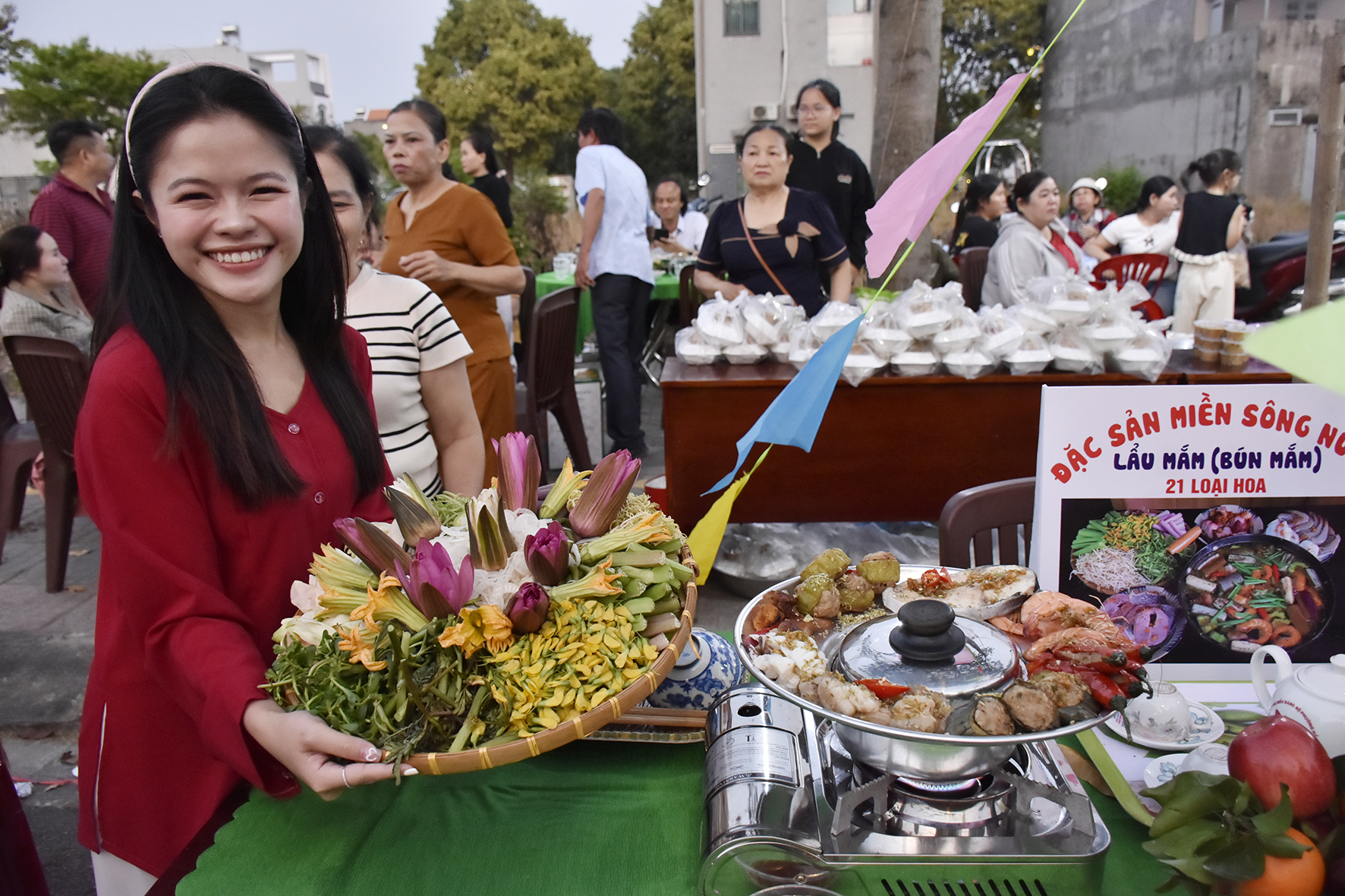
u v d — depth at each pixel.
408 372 1.79
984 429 2.78
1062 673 0.80
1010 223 4.04
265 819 1.03
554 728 0.85
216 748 0.95
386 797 1.07
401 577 0.93
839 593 1.01
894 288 5.20
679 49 25.59
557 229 12.77
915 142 5.00
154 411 1.04
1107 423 1.11
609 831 1.00
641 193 4.72
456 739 0.86
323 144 1.75
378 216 2.02
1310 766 0.76
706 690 1.21
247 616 1.15
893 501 2.89
